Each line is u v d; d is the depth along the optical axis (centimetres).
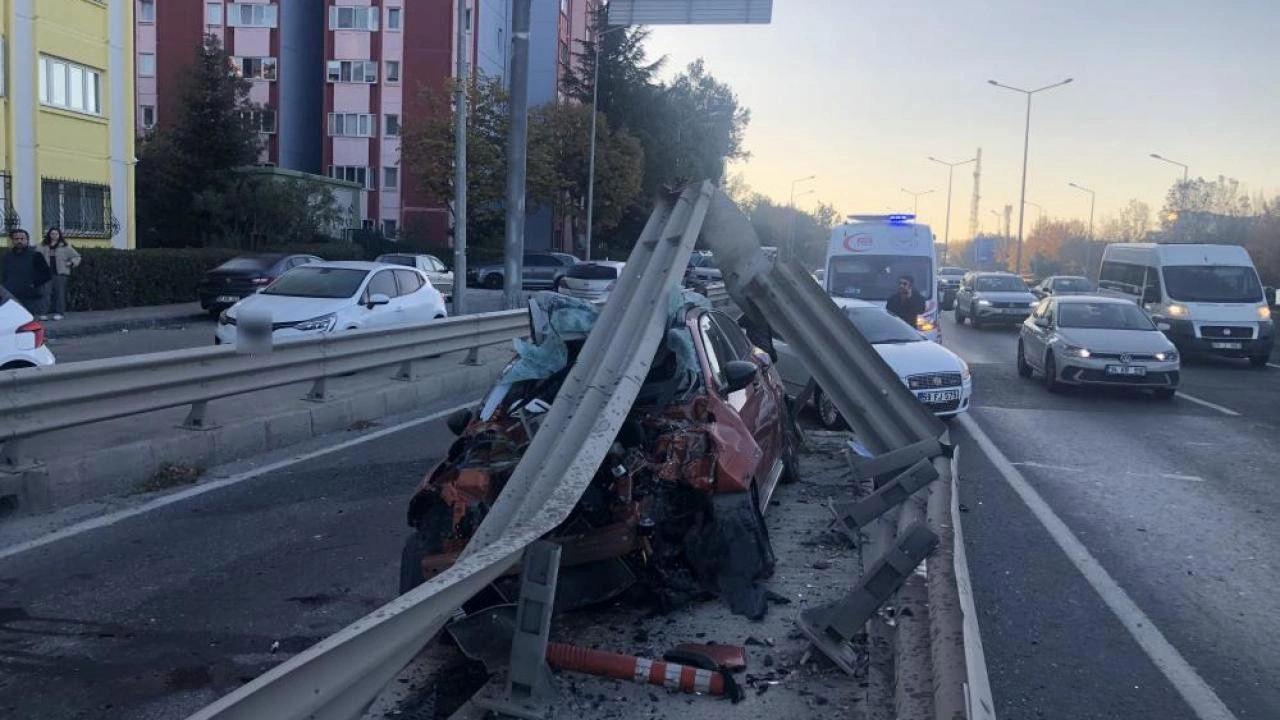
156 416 1088
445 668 523
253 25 5684
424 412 1350
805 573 656
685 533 605
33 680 516
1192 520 873
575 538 555
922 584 535
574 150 5197
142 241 4494
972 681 394
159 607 618
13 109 2666
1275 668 553
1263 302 2348
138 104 5738
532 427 610
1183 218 5862
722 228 695
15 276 2084
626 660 486
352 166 5775
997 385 1833
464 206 2391
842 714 462
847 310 1480
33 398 794
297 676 294
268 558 714
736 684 479
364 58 5719
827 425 1276
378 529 787
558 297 685
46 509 819
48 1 2773
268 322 1062
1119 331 1725
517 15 1923
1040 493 971
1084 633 601
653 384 632
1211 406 1620
